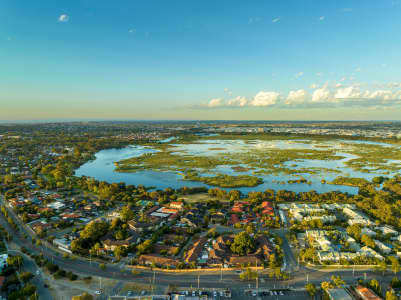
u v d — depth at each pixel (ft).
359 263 491.31
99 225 609.42
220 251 520.83
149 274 465.47
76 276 448.65
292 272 472.85
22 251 533.55
